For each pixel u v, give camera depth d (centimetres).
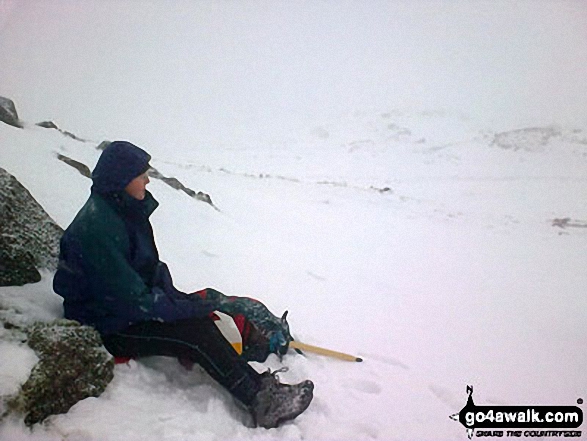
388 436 243
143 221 244
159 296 223
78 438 197
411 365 321
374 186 2062
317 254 608
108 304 229
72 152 734
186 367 250
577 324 483
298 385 231
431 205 1466
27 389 194
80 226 226
